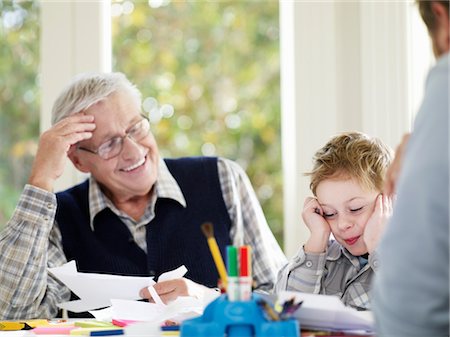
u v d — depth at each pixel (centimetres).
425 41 257
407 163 100
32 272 204
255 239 229
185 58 420
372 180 169
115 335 147
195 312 152
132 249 221
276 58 427
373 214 168
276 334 118
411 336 99
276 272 226
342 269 178
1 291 204
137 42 413
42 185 208
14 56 306
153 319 157
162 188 224
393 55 255
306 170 264
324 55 264
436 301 96
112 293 182
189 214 225
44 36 275
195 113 422
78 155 222
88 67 273
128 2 412
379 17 257
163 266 219
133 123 219
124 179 218
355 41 262
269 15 428
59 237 222
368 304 170
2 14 306
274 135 425
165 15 418
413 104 255
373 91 256
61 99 222
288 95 271
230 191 230
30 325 167
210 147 424
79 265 220
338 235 173
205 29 423
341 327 127
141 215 226
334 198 171
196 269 219
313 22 264
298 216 265
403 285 97
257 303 121
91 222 223
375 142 178
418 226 96
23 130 306
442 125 96
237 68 426
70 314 226
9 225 205
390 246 98
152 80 414
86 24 274
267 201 425
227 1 427
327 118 263
